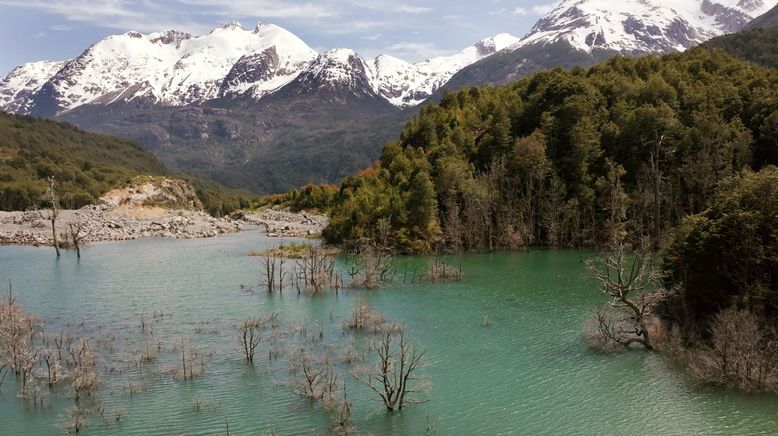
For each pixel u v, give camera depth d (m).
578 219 129.62
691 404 45.88
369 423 43.06
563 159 142.00
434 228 127.06
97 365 54.25
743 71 165.75
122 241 158.25
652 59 187.38
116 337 63.00
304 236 166.38
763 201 57.69
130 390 48.38
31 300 81.44
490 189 135.38
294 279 95.69
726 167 123.69
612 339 58.81
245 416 43.84
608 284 57.88
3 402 46.00
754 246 55.00
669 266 64.81
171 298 82.56
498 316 71.44
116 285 92.31
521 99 174.38
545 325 67.19
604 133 143.00
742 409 44.78
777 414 43.88
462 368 54.00
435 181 137.88
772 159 127.75
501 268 105.69
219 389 48.66
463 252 126.50
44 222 169.38
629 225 127.19
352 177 182.75
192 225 189.62
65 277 100.06
